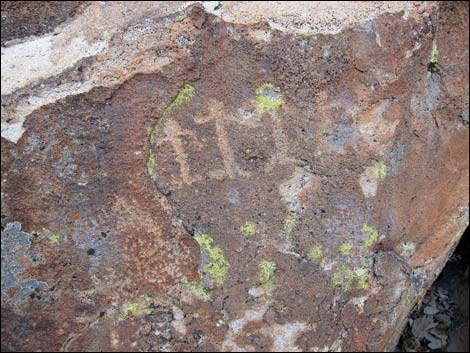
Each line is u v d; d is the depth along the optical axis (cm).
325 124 100
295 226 103
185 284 101
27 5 98
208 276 101
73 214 94
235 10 97
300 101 99
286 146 100
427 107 111
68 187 93
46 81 91
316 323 107
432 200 117
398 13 102
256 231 101
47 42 94
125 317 100
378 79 101
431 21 106
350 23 99
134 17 96
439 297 163
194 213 99
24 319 95
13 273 93
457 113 116
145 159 95
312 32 97
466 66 114
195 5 96
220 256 101
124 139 94
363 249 107
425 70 109
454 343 155
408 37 103
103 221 96
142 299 100
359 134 103
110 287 98
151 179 96
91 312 98
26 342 97
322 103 100
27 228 93
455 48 112
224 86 96
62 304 96
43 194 92
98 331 99
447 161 117
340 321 109
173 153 96
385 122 104
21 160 90
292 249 103
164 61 93
